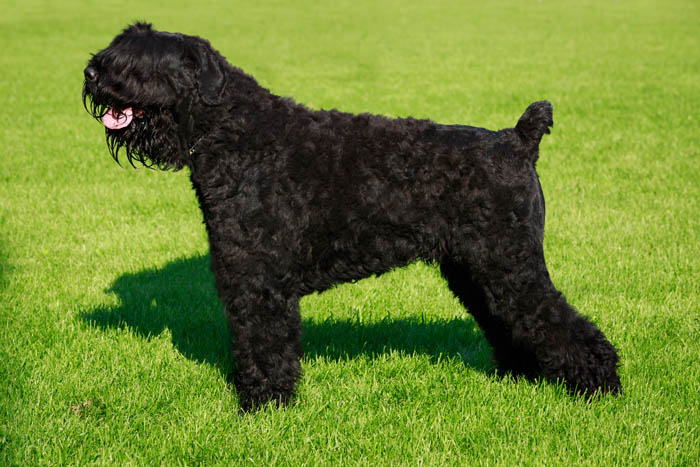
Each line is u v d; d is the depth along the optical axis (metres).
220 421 4.39
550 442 4.18
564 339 4.41
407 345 5.63
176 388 4.82
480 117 14.24
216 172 4.20
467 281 4.55
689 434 4.19
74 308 6.13
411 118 4.39
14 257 7.34
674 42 26.11
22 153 11.82
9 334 5.48
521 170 4.20
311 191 4.13
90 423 4.37
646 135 12.86
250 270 4.19
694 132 13.05
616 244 7.70
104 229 8.32
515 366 4.98
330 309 6.29
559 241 7.89
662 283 6.60
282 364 4.39
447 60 22.81
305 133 4.20
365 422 4.40
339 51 24.70
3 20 31.77
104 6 37.91
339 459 4.03
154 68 4.16
